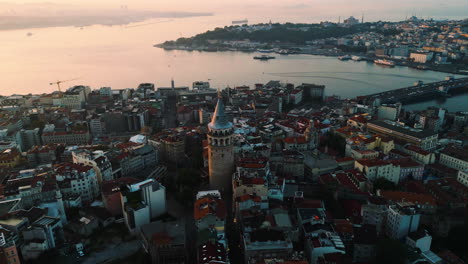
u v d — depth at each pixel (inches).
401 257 7844.5
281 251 7869.1
